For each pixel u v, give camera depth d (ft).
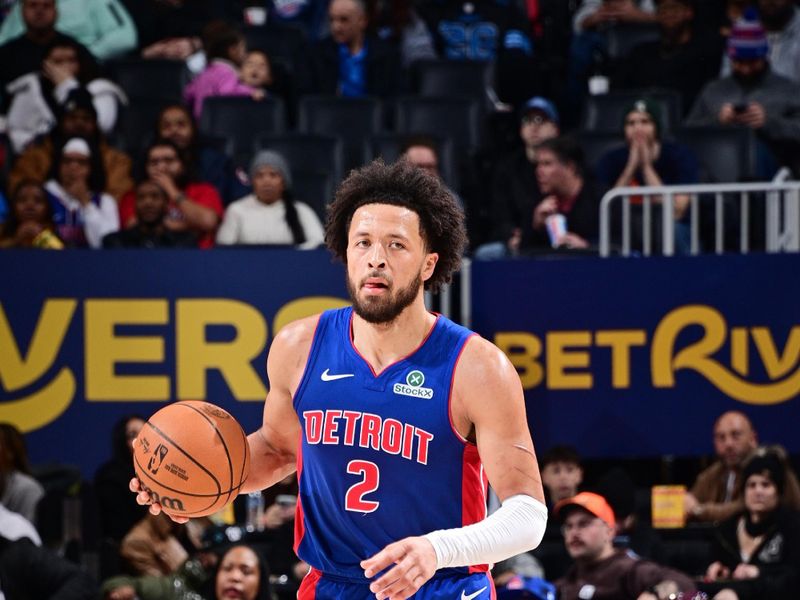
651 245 69.67
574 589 54.60
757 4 93.76
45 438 61.21
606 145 82.23
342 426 29.63
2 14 100.12
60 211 76.28
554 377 61.82
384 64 93.56
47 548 55.98
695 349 62.03
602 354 61.82
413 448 29.27
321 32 101.09
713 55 92.43
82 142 77.10
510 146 91.20
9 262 61.21
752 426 62.13
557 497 60.39
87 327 61.41
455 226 29.78
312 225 73.97
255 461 31.86
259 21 99.50
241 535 59.00
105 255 61.26
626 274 61.77
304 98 88.84
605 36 99.30
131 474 60.49
